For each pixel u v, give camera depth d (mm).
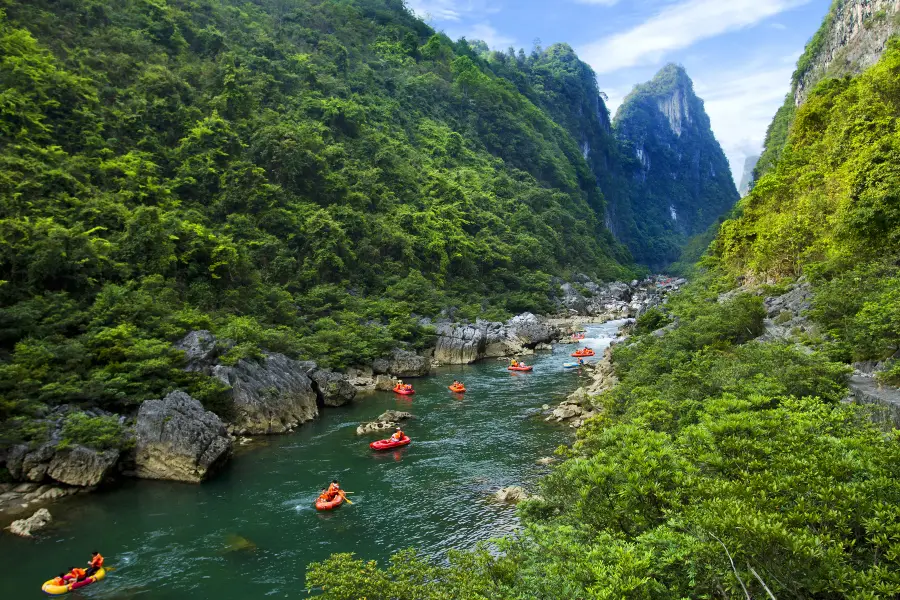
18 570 21047
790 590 8375
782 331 32406
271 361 43531
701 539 9375
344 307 66062
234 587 19828
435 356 67812
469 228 107812
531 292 103625
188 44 89312
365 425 39688
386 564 21094
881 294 24516
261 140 75000
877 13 95625
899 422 16812
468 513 25422
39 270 38156
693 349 36906
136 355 35531
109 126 65125
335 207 77625
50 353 32406
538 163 159750
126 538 23516
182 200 65812
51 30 70562
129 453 30578
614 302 118375
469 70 158750
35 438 28359
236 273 56031
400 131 117062
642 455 12375
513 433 37406
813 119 60281
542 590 10523
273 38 112438
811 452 11352
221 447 31156
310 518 25297
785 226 46312
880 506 8922
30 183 46781
